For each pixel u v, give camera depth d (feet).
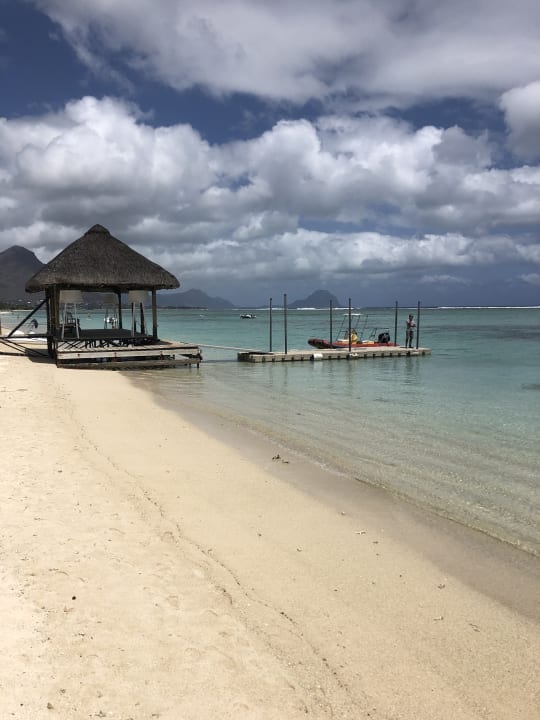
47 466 23.03
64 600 12.47
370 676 10.96
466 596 14.64
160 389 53.67
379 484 24.29
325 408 43.68
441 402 46.78
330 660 11.37
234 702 9.64
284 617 12.94
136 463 25.43
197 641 11.42
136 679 9.98
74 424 32.17
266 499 21.75
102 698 9.36
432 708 10.14
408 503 21.93
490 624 13.25
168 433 32.35
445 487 24.02
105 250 72.49
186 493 21.80
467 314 479.41
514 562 16.88
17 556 14.47
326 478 24.94
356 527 19.25
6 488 19.89
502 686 10.89
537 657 11.94
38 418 32.65
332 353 87.56
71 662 10.23
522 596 14.75
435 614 13.61
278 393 51.88
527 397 49.90
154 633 11.55
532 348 113.91
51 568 13.96
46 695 9.25
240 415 40.14
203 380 61.82
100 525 17.26
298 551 16.98
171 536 17.16
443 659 11.72
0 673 9.60
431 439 33.04
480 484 24.48
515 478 25.39
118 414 36.96
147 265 74.08
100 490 20.70
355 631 12.60
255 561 16.06
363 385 58.18
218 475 24.57
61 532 16.38
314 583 14.89
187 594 13.46
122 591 13.19
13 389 43.42
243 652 11.23
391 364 81.51
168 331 201.67
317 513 20.47
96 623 11.66
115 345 74.33
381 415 40.81
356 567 16.08
